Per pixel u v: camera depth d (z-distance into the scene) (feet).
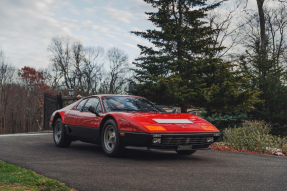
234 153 21.09
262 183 10.93
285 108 39.78
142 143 15.10
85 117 19.61
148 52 43.62
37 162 14.82
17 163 14.42
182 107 39.37
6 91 153.69
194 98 32.27
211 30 39.45
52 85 161.58
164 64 39.63
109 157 16.97
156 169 13.34
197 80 34.14
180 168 13.74
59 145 22.17
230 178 11.69
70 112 21.89
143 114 17.24
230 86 30.50
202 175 12.17
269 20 79.71
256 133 27.86
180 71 37.42
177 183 10.61
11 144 23.84
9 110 155.43
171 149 15.35
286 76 41.24
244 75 34.17
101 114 18.26
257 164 15.72
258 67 43.50
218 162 16.11
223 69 33.42
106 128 17.37
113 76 167.53
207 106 34.06
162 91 32.78
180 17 42.16
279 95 39.42
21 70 153.07
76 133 20.56
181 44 37.45
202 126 16.53
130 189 9.68
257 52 44.52
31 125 159.22
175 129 15.39
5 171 12.28
